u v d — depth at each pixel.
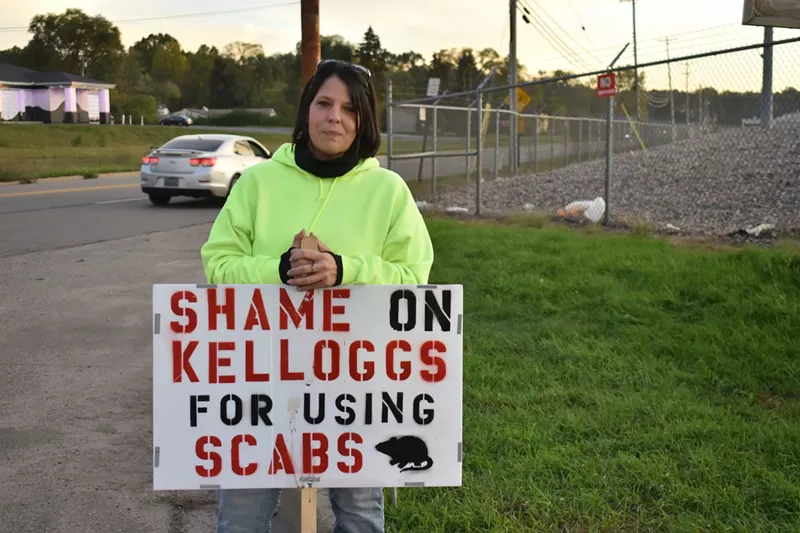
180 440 2.21
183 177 15.04
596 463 3.64
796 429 3.93
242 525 2.34
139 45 125.75
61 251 10.02
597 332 5.69
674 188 13.10
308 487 2.26
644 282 6.93
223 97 130.62
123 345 6.05
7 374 5.34
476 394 4.50
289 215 2.29
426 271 2.36
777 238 9.10
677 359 5.09
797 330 5.43
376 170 2.35
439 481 2.26
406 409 2.25
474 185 16.56
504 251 8.62
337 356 2.22
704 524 3.14
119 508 3.55
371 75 2.34
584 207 11.48
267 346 2.21
